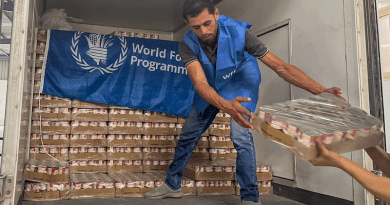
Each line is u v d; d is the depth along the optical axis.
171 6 5.37
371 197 2.31
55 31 3.64
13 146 1.96
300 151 0.84
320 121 0.93
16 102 2.01
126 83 3.81
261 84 3.63
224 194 3.17
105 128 3.63
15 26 2.07
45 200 2.79
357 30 2.46
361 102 2.41
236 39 2.20
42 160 3.19
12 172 1.94
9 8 3.62
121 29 6.18
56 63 3.58
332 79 2.67
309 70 2.92
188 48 2.26
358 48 2.45
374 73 2.39
